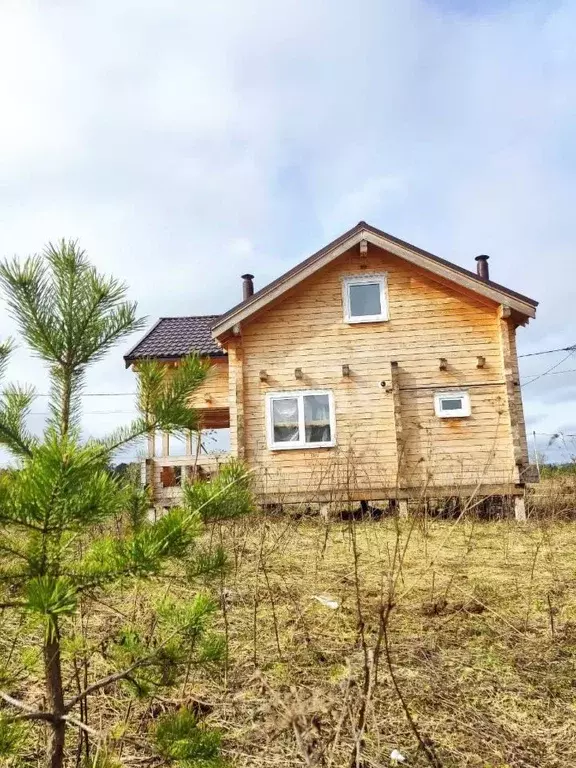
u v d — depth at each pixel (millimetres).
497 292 12383
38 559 1993
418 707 3406
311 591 5590
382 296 13156
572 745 3076
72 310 2299
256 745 3000
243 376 13148
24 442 2199
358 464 12469
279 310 13320
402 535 9000
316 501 11789
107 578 2049
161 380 2434
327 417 12891
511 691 3641
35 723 3152
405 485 12047
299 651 4160
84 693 2203
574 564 6867
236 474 2414
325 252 12828
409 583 5816
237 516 2447
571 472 12609
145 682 2512
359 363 12961
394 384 12516
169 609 2586
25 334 2260
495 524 10344
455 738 3113
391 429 12594
